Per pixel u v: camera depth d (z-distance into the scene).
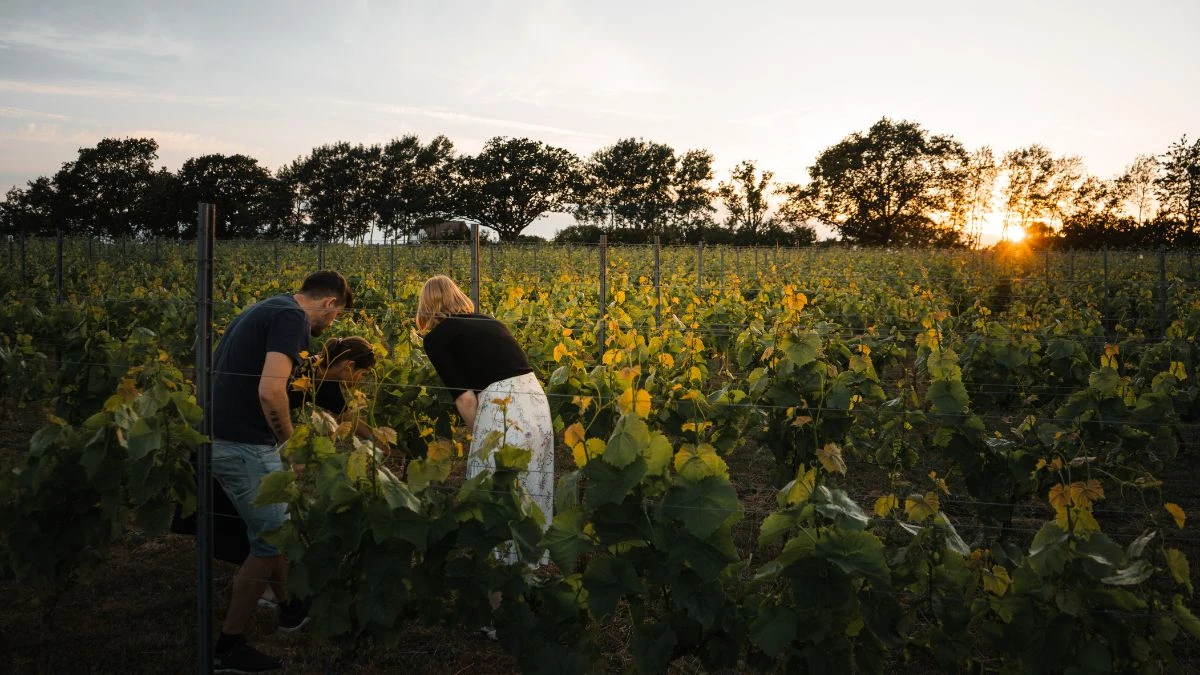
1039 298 12.37
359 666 2.94
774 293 10.91
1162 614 2.15
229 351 2.79
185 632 3.13
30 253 17.84
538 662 2.32
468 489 2.28
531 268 17.91
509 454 2.29
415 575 2.31
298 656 2.99
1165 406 3.93
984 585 2.26
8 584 3.51
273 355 2.66
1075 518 2.17
